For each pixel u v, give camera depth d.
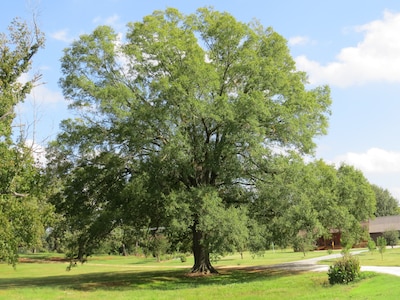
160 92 25.42
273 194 26.53
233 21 28.86
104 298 20.62
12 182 20.61
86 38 28.86
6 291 22.94
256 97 25.08
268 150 26.86
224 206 26.89
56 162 28.72
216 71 28.45
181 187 28.62
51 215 22.83
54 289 24.23
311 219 26.08
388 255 38.47
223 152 26.72
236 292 21.45
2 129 19.83
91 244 29.70
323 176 31.31
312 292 18.92
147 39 29.02
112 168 28.39
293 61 30.88
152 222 31.64
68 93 28.08
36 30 22.48
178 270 37.19
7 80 21.62
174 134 25.03
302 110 28.34
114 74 29.34
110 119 27.59
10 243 21.06
